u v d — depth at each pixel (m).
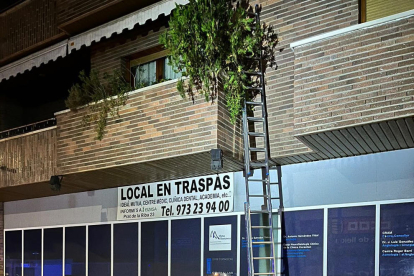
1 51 13.37
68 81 14.53
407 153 8.12
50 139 11.29
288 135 8.73
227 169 9.77
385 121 6.79
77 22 11.21
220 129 8.45
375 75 6.96
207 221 10.26
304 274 8.83
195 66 8.57
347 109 7.12
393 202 8.10
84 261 12.32
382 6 8.24
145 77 11.31
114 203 11.97
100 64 11.76
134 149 9.34
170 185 10.99
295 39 8.91
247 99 9.02
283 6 9.12
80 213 12.66
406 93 6.66
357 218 8.41
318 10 8.73
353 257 8.35
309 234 8.88
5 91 15.23
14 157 12.06
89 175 10.50
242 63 9.02
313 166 9.04
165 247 10.85
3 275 14.28
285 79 8.90
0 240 14.56
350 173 8.62
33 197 13.84
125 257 11.52
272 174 9.48
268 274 9.21
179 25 8.66
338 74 7.30
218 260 9.98
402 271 7.84
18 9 13.09
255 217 9.55
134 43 11.20
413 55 6.70
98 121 9.91
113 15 10.88
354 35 7.25
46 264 13.22
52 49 11.52
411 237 7.84
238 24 8.70
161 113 9.07
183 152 8.69
